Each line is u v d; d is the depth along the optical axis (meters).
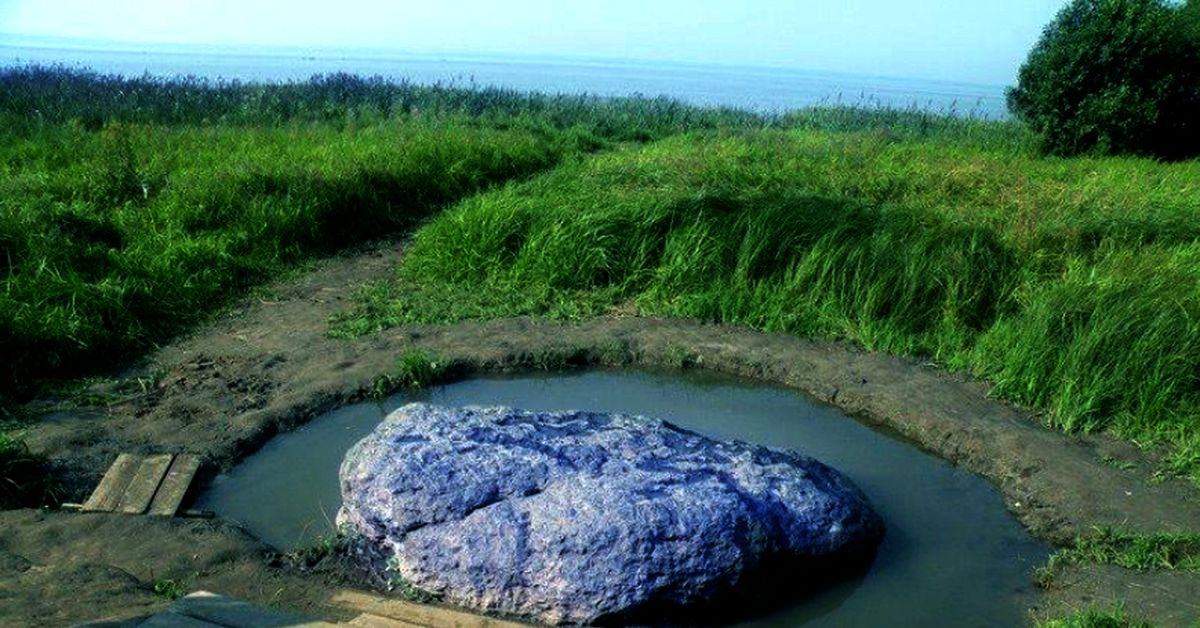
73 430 4.96
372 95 20.09
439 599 3.63
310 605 3.58
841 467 5.01
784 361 6.24
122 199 8.74
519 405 5.71
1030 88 16.39
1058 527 4.39
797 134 17.41
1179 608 3.69
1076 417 5.38
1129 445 5.17
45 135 11.60
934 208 8.92
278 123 15.16
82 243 7.18
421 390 5.86
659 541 3.50
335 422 5.38
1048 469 4.83
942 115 22.62
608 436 4.11
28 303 6.04
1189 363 5.58
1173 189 10.91
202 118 15.25
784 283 7.34
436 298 7.48
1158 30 15.12
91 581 3.53
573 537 3.49
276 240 8.50
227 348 6.37
